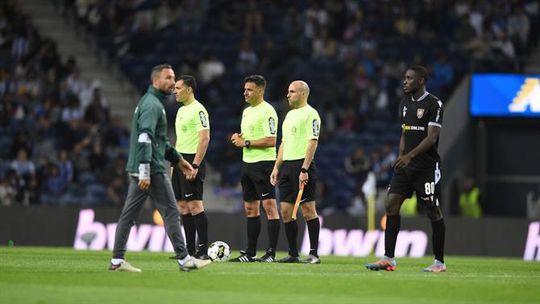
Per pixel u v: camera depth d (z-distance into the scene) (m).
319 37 119.44
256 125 56.16
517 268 60.81
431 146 49.06
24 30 112.94
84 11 122.06
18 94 106.94
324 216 90.94
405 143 49.59
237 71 115.38
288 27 120.81
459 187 106.88
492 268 59.47
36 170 100.12
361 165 104.06
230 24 121.50
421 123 49.16
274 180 56.12
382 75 116.06
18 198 96.31
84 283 39.09
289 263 55.78
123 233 44.50
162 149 44.22
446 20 123.81
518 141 107.44
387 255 50.41
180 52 118.31
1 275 41.94
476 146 108.19
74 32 121.06
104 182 99.56
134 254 69.94
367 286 40.41
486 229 90.94
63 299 33.56
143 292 36.19
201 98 112.44
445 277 46.84
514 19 123.19
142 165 43.09
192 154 58.16
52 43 111.19
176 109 110.31
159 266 50.88
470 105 106.62
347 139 111.25
